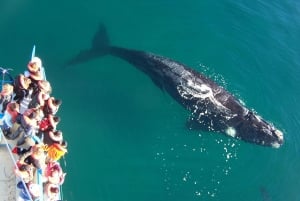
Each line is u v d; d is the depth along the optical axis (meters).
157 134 27.45
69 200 24.14
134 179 25.58
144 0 33.44
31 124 17.86
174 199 25.30
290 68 31.89
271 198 26.03
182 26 32.66
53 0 31.88
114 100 28.31
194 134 27.72
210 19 33.41
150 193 25.28
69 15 31.48
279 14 34.94
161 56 28.64
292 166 27.44
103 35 30.22
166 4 33.62
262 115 29.14
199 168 26.61
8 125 18.41
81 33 30.78
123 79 29.33
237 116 27.55
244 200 25.81
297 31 34.12
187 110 27.98
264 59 31.97
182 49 31.59
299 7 35.94
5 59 28.33
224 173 26.62
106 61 29.84
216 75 30.53
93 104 27.84
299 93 30.67
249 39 32.84
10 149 18.16
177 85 27.73
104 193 24.77
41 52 29.23
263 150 27.64
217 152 27.28
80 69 29.12
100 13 32.12
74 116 27.11
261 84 30.59
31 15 30.84
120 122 27.47
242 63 31.44
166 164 26.47
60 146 18.47
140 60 28.77
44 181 18.16
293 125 29.20
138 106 28.33
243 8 34.56
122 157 26.23
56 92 27.83
